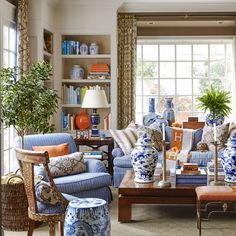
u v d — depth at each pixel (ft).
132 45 23.82
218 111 21.83
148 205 15.47
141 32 26.30
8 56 17.70
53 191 10.00
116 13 22.30
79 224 9.09
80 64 23.27
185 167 13.61
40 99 13.55
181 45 26.45
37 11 19.69
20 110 13.32
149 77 26.53
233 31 25.99
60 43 22.27
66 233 9.31
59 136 16.05
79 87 22.85
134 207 15.21
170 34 26.18
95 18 22.16
